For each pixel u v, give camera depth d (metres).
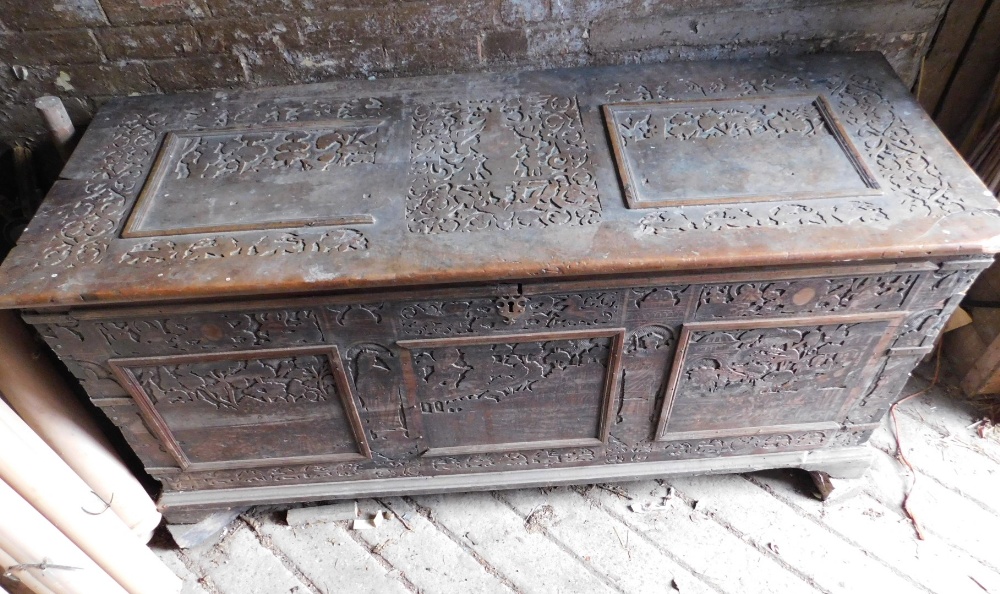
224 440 1.54
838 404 1.56
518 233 1.25
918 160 1.36
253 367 1.38
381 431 1.55
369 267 1.20
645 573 1.64
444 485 1.69
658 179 1.35
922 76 1.76
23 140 1.74
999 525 1.69
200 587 1.65
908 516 1.72
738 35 1.65
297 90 1.64
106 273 1.21
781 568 1.63
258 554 1.70
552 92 1.58
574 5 1.58
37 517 1.30
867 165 1.35
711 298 1.30
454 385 1.46
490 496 1.80
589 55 1.68
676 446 1.66
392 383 1.44
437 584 1.63
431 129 1.49
